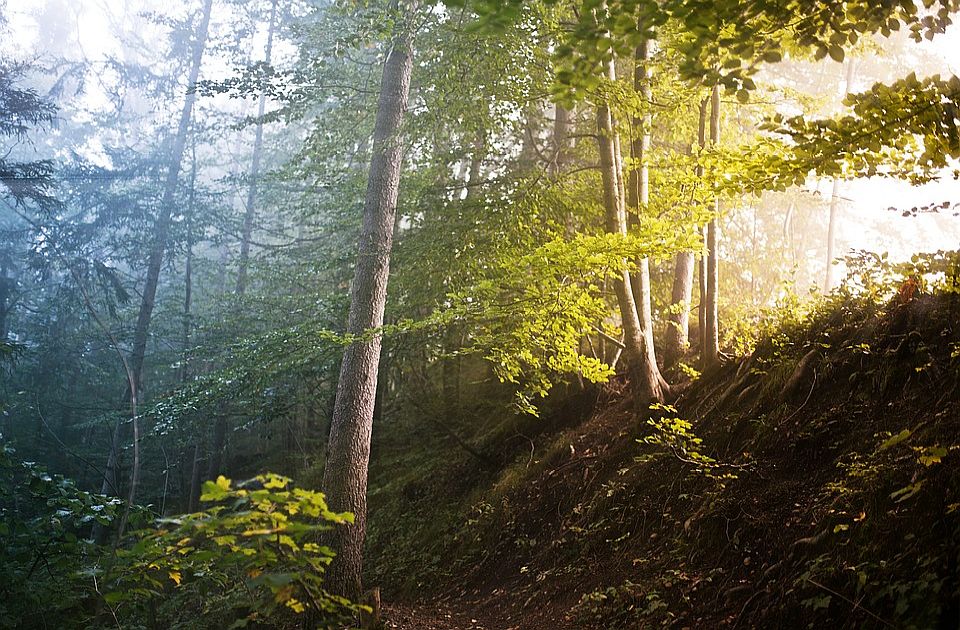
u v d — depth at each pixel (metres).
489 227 11.30
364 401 10.26
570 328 10.44
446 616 9.62
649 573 7.71
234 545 3.44
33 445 22.12
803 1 4.80
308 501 3.28
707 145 9.62
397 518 13.70
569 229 12.18
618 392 12.38
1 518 7.81
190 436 18.91
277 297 18.25
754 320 12.34
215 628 11.77
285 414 15.06
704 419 9.45
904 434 4.29
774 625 5.70
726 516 7.37
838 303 9.27
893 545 5.32
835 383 8.12
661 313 13.42
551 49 10.42
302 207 17.69
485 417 15.44
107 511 7.38
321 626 3.68
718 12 4.58
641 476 9.34
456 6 4.02
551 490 10.93
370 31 11.11
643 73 10.26
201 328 19.02
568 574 8.91
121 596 4.36
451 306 11.14
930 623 4.49
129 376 6.82
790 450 7.73
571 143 14.32
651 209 10.13
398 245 12.76
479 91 11.05
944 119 5.12
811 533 6.28
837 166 5.77
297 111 13.38
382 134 11.31
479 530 11.39
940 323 7.48
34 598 7.52
